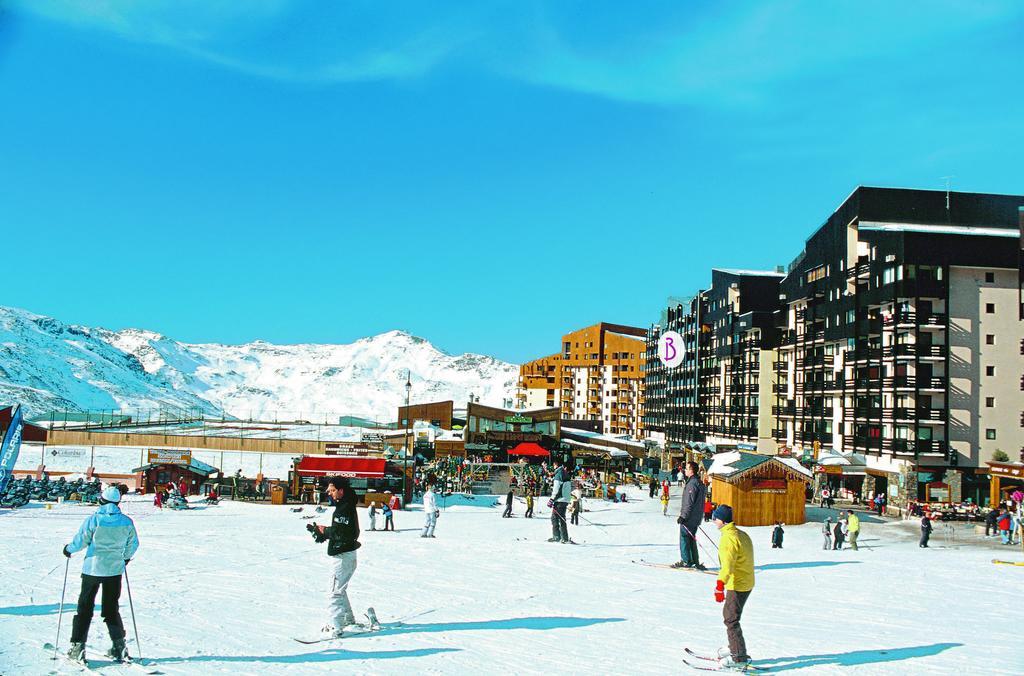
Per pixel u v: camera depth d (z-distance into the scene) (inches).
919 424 2378.2
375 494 2089.1
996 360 2415.1
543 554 1005.2
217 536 1213.7
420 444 3865.7
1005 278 2440.9
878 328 2571.4
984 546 1483.8
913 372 2399.1
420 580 756.0
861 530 1808.6
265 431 5743.1
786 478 1903.3
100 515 416.2
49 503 1955.0
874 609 663.8
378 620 552.1
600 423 7401.6
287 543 1114.1
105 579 413.4
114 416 6082.7
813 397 3164.4
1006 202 2751.0
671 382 5064.0
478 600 650.8
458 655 451.8
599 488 2679.6
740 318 3887.8
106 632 482.9
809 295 3211.1
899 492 2363.4
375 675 401.4
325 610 588.1
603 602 657.6
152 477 2348.7
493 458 3914.9
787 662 458.0
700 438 4439.0
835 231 2957.7
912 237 2396.7
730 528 446.3
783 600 701.3
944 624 597.0
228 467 3759.8
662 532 1524.4
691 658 460.8
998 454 2345.0
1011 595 768.9
